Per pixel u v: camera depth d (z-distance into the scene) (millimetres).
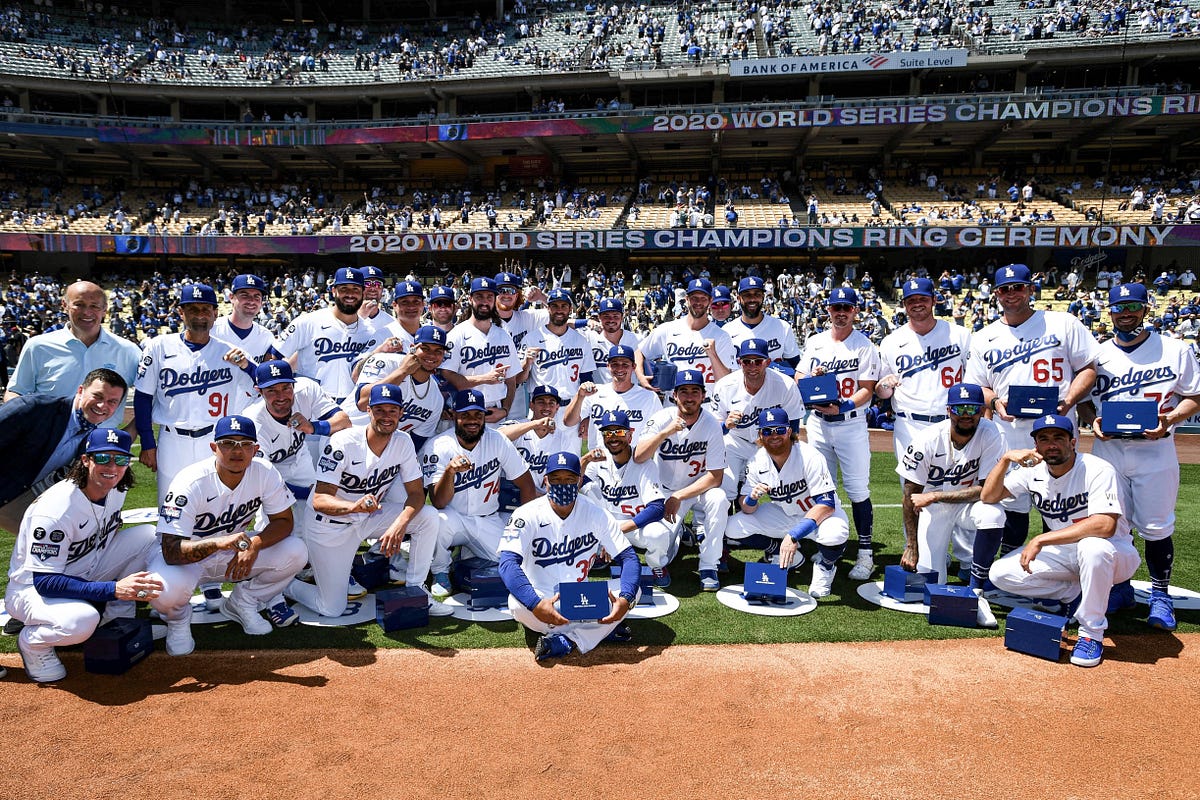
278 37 43094
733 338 9023
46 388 6277
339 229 35094
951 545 7633
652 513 6527
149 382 6422
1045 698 4793
